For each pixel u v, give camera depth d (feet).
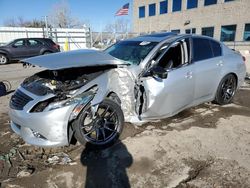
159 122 13.88
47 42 51.90
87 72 11.37
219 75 15.44
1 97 20.03
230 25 76.28
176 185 8.63
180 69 12.93
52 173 9.30
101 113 11.00
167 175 9.18
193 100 14.24
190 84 13.44
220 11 78.38
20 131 10.50
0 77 30.96
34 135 10.03
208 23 82.89
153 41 13.62
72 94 10.02
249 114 15.38
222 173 9.25
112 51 14.48
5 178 9.01
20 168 9.59
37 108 9.73
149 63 12.30
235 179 8.91
